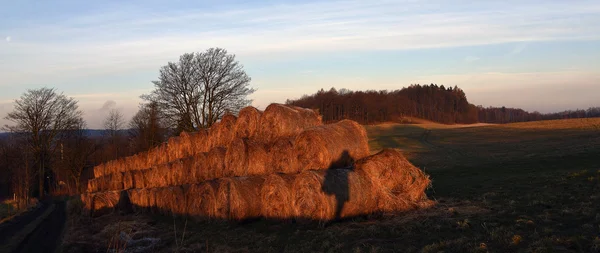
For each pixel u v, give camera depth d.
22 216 33.22
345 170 14.18
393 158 14.98
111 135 85.81
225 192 16.41
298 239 12.15
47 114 68.06
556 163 24.89
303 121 19.50
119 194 28.27
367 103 114.06
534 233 9.52
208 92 42.34
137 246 14.66
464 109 148.75
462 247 9.27
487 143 57.97
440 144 62.41
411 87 147.62
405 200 14.38
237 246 12.55
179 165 26.34
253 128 21.47
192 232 16.06
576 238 8.95
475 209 13.50
